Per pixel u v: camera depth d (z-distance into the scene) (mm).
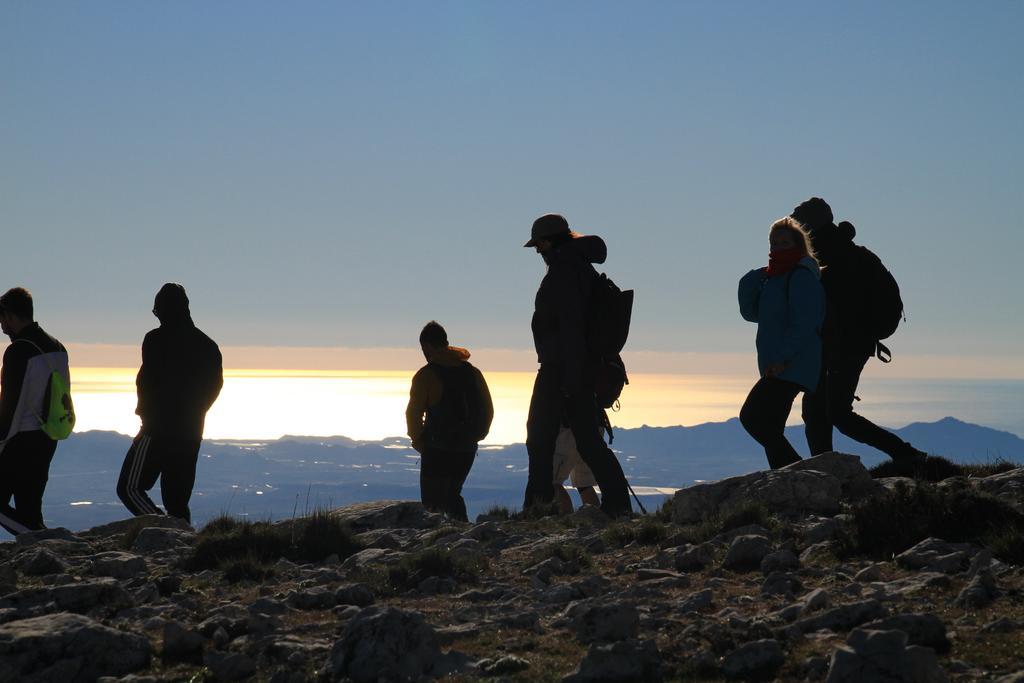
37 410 18953
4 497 19016
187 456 19875
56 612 10578
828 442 19641
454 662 8570
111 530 17703
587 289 17969
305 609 10750
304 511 16500
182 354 19812
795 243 16891
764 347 16797
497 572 12438
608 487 17719
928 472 18625
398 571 12000
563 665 8367
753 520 13531
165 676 8648
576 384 17516
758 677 7812
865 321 19266
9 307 19109
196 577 12781
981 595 9117
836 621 8672
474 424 20875
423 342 21078
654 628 9242
